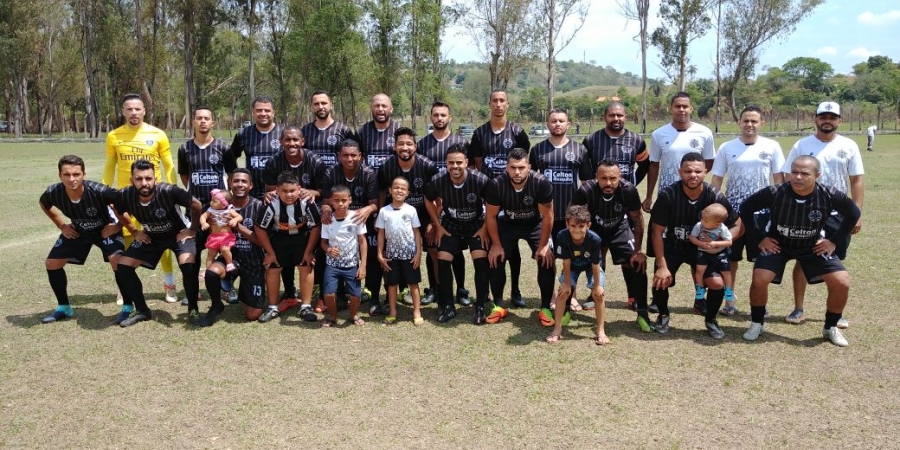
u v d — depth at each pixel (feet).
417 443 12.86
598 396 15.01
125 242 23.13
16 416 14.33
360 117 181.68
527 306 23.06
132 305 21.59
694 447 12.60
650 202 24.04
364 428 13.53
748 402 14.61
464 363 17.22
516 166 19.44
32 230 37.50
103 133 214.48
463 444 12.80
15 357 17.87
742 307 22.35
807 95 248.11
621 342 18.81
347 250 20.36
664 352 17.89
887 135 142.72
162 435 13.37
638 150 23.06
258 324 20.97
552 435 13.15
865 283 24.00
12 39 147.02
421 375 16.42
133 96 23.45
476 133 23.77
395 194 20.66
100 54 161.17
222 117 236.43
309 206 20.85
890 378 15.80
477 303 20.83
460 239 21.84
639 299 20.03
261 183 23.82
